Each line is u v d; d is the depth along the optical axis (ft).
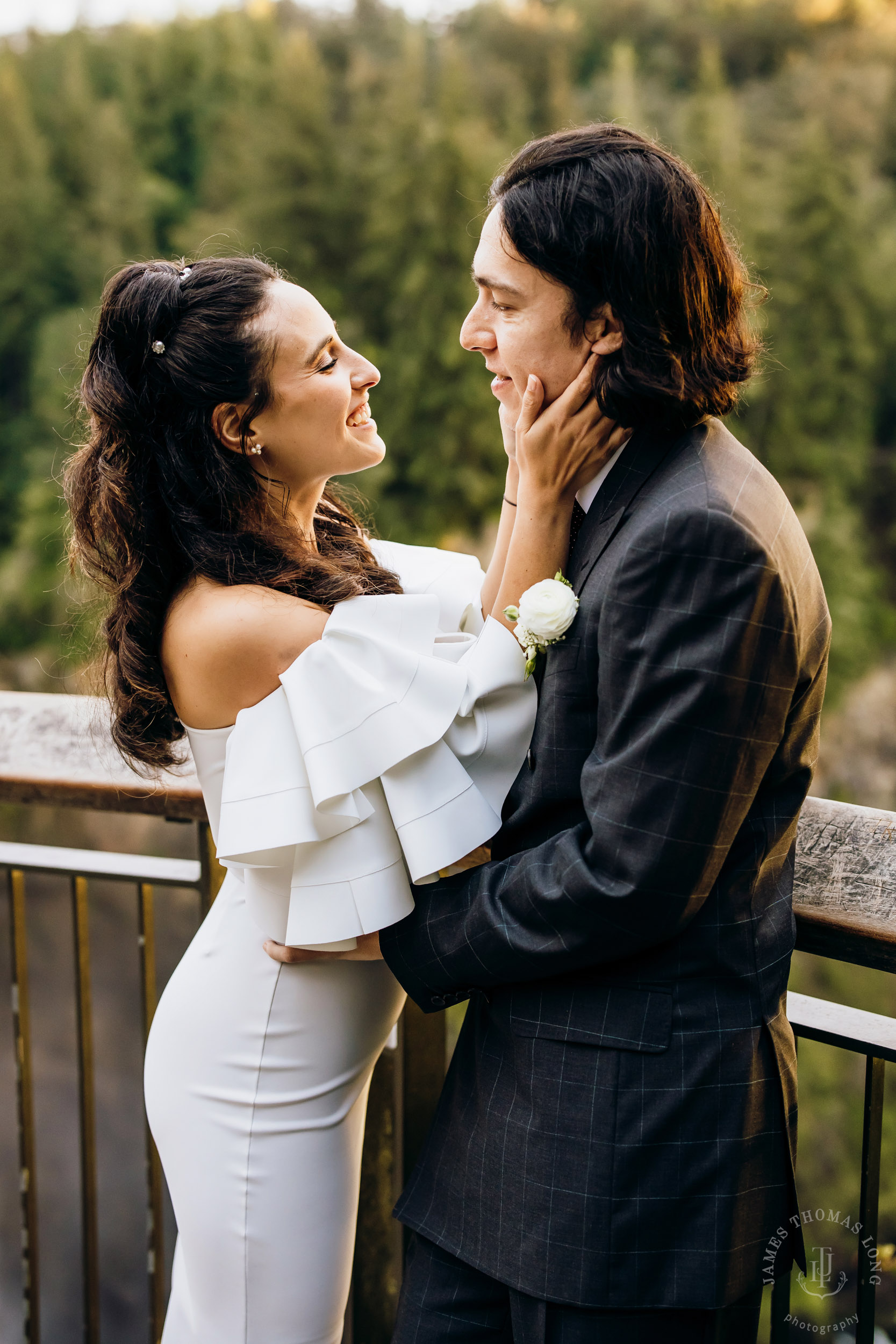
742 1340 3.64
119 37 91.66
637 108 84.64
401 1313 3.83
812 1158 44.57
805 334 75.97
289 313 3.90
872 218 78.23
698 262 3.28
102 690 4.21
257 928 4.09
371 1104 4.99
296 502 4.20
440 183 72.74
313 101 79.00
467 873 3.59
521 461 3.61
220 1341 4.14
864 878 3.53
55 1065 48.14
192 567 3.98
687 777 3.02
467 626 4.37
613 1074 3.32
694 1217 3.29
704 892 3.15
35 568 70.95
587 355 3.46
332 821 3.60
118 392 3.92
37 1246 5.29
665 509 3.09
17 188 80.18
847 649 68.69
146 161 86.07
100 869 4.95
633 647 3.08
